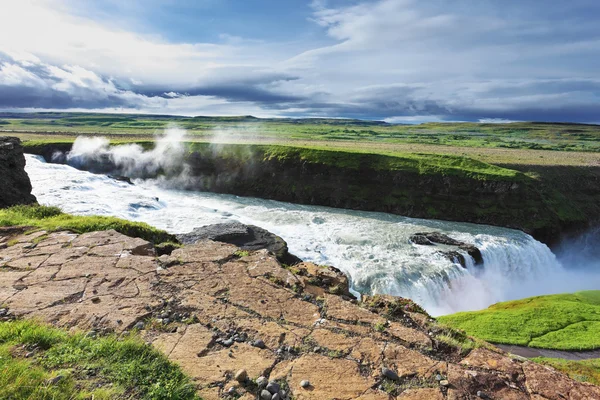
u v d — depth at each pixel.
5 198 17.75
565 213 44.50
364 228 37.47
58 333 5.55
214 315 6.56
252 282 7.84
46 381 4.36
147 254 9.59
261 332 6.12
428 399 4.81
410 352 5.80
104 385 4.51
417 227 39.25
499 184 43.69
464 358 5.82
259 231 26.45
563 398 4.92
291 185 52.16
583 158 67.50
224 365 5.26
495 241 35.38
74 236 10.30
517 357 6.04
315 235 34.19
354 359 5.55
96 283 7.50
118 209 31.31
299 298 7.35
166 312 6.57
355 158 52.25
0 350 4.93
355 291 25.25
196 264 8.62
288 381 5.01
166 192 52.53
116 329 5.95
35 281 7.48
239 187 54.56
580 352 16.89
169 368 5.01
